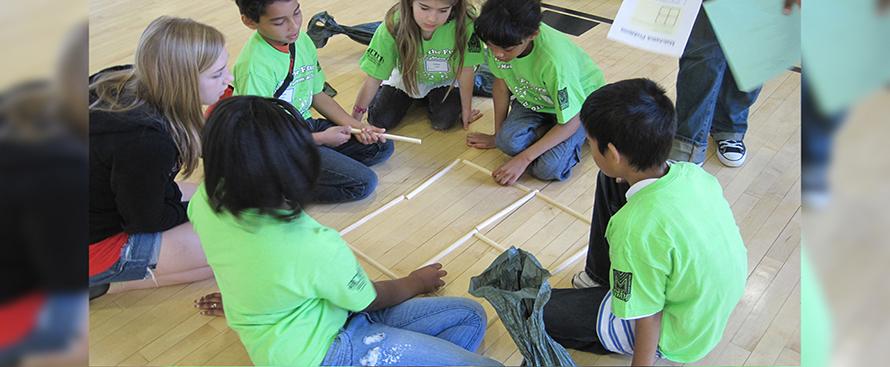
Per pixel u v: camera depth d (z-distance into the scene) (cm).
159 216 138
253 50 165
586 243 164
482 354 137
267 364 116
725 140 190
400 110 208
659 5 145
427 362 120
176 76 130
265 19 156
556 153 180
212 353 138
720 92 183
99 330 142
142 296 150
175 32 131
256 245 104
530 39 162
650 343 120
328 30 243
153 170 130
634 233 111
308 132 103
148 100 132
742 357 135
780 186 180
